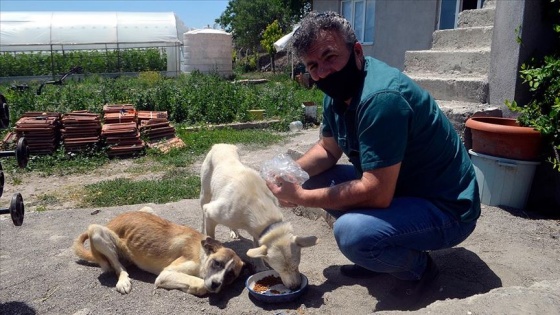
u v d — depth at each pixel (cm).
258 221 379
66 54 3231
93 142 991
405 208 304
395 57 1741
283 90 1841
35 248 477
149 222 413
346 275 378
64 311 357
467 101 593
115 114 1082
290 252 349
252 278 370
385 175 290
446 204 312
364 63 311
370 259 305
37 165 922
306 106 1405
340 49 292
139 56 3306
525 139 448
